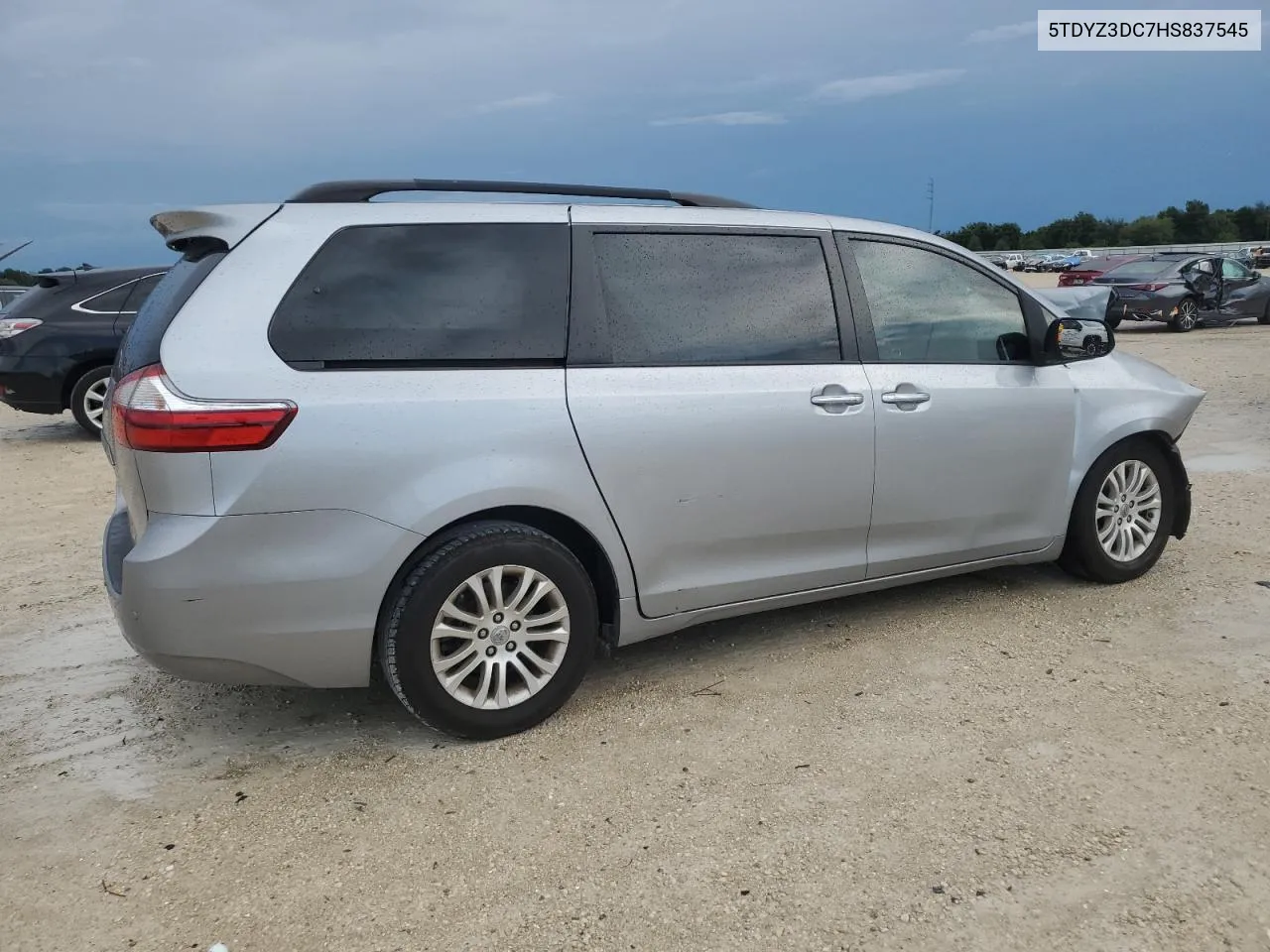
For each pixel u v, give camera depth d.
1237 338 16.05
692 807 2.88
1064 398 4.31
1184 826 2.69
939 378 3.99
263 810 2.94
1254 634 3.98
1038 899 2.42
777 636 4.18
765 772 3.06
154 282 9.59
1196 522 5.63
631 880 2.55
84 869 2.67
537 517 3.33
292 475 2.90
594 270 3.42
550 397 3.24
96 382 9.35
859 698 3.55
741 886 2.51
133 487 2.95
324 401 2.95
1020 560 4.42
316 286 3.05
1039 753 3.11
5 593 5.02
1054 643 3.99
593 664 3.95
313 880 2.60
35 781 3.14
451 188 3.41
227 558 2.88
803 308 3.78
